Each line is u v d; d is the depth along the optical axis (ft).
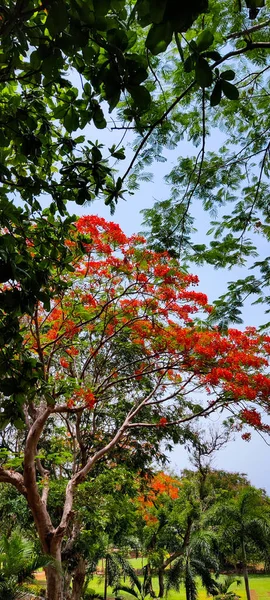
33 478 22.18
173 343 26.16
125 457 37.06
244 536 48.62
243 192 21.03
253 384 25.07
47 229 12.00
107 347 34.63
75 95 9.39
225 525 49.26
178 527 54.54
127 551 53.83
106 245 24.58
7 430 35.04
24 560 26.76
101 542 39.17
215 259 22.58
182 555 50.08
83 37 5.87
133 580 53.36
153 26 4.16
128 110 7.93
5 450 26.94
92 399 22.81
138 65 5.94
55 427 37.73
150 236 19.76
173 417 38.09
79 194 10.23
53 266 13.14
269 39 16.35
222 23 15.66
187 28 4.18
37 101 11.51
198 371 26.05
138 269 25.11
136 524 52.26
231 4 14.93
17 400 10.07
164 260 23.72
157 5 3.90
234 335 26.73
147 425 26.99
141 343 29.63
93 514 30.76
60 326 23.76
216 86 5.46
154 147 16.92
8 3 6.77
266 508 51.49
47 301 9.67
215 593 49.80
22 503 34.06
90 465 26.08
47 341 25.30
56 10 5.02
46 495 27.02
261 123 20.02
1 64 8.18
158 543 54.49
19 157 11.91
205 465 55.42
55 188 10.64
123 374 36.32
